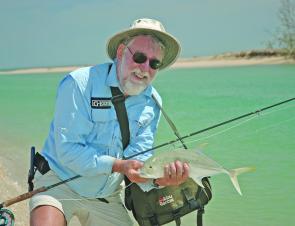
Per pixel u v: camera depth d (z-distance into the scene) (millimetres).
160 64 2164
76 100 2068
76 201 2152
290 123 6020
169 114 7504
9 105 10352
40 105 10188
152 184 2152
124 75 2107
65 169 2137
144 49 2109
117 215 2262
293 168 4051
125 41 2154
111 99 2105
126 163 2045
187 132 5793
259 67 22219
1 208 2066
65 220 2094
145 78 2117
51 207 2057
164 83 14914
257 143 4949
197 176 2020
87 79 2096
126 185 2262
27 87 16781
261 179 3836
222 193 3574
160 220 2172
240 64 26156
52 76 26703
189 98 9828
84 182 2141
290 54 24781
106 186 2174
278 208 3266
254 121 6336
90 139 2125
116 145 2154
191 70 24172
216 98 9609
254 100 9047
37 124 7223
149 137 2240
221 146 4902
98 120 2098
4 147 5398
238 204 3352
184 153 2010
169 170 1987
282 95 9664
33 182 2199
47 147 2197
